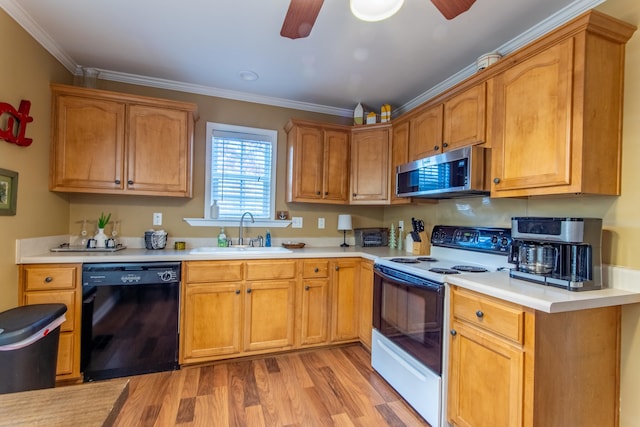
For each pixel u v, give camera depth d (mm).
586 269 1439
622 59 1499
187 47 2238
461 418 1627
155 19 1927
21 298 1970
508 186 1739
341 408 1927
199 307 2355
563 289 1432
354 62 2396
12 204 1872
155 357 2260
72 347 2064
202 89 2914
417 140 2545
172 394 2020
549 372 1317
